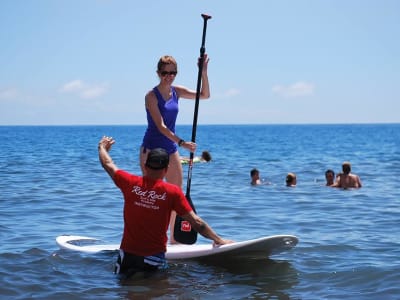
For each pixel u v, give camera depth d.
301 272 5.66
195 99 6.58
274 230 8.29
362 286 5.16
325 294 4.94
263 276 5.52
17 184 14.10
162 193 5.38
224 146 43.62
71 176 16.38
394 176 17.38
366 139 62.47
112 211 9.96
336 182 14.41
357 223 8.85
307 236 7.70
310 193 13.04
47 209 10.09
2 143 46.69
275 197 12.23
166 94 6.30
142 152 6.43
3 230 7.98
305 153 32.09
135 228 5.44
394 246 6.93
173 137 6.23
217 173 18.25
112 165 5.52
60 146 39.91
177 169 6.44
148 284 5.23
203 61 6.66
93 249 6.58
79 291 5.02
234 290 5.07
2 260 6.07
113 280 5.36
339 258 6.26
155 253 5.50
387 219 9.23
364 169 20.27
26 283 5.24
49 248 6.75
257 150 36.16
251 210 10.33
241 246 5.78
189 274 5.56
